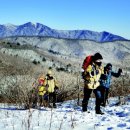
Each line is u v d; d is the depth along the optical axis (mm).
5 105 13438
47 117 9297
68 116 9430
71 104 13961
